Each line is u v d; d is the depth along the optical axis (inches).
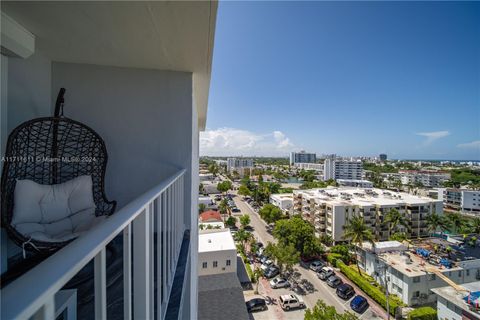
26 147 72.1
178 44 76.6
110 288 53.5
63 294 40.3
